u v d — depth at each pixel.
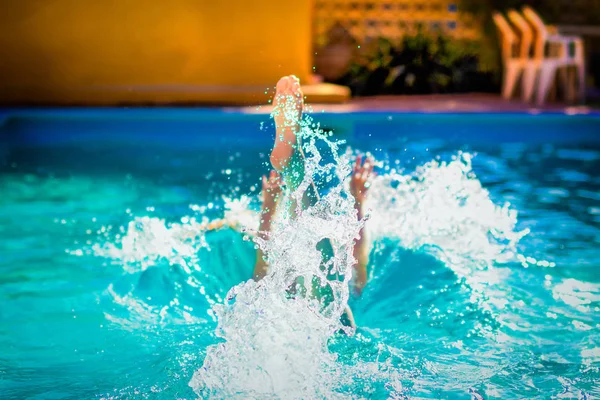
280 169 2.47
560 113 7.73
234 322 2.26
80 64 8.86
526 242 3.58
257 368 2.09
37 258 3.39
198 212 4.27
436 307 2.67
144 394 2.05
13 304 2.80
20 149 6.96
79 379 2.17
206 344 2.40
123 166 5.97
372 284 2.85
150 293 2.84
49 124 7.61
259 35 9.13
